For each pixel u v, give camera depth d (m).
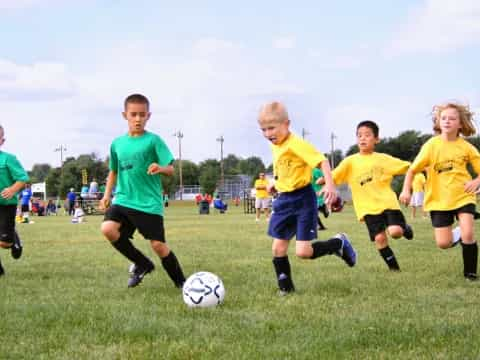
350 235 13.97
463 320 4.74
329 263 8.57
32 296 6.06
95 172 87.62
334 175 8.38
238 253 10.06
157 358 3.82
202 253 10.08
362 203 8.10
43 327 4.67
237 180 82.62
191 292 5.43
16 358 3.86
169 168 6.26
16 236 8.15
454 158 7.09
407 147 68.00
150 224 6.25
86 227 19.59
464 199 7.08
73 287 6.60
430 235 13.67
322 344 4.07
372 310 5.16
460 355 3.79
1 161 7.73
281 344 4.09
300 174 6.04
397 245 11.18
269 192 6.40
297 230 6.15
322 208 16.45
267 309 5.27
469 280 6.88
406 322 4.68
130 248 6.46
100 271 7.99
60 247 11.74
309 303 5.51
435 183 7.22
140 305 5.47
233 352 3.90
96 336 4.36
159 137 6.43
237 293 6.08
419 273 7.49
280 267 6.18
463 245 6.98
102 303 5.57
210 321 4.81
